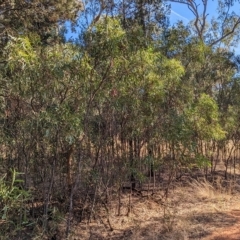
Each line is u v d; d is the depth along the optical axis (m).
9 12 8.11
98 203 5.46
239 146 8.21
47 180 4.70
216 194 6.79
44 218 4.20
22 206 3.82
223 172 8.61
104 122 5.05
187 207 6.04
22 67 3.63
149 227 5.04
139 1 8.07
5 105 4.18
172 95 5.49
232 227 5.06
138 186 6.66
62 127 3.84
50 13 8.88
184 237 4.62
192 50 6.60
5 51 3.75
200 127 5.73
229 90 8.04
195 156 5.68
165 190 6.64
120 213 5.57
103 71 4.17
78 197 5.38
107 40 3.90
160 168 6.50
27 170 4.38
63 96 4.05
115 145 5.50
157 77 4.83
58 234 4.55
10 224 3.92
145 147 5.92
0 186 3.26
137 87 4.77
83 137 4.40
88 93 4.18
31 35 5.14
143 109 5.16
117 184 5.57
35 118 3.88
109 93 4.48
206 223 5.23
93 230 4.91
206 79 7.83
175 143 5.44
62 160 4.86
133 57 4.29
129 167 5.42
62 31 8.63
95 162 5.00
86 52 3.97
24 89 3.94
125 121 5.26
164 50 6.50
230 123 7.42
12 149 4.38
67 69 3.86
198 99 6.00
